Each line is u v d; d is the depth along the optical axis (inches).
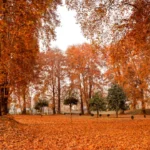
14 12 563.5
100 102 1476.4
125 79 1542.8
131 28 589.0
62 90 2192.4
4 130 495.2
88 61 2070.6
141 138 458.0
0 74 724.7
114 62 652.7
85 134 520.1
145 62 893.8
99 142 406.6
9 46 683.4
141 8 567.5
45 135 490.9
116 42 628.4
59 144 386.0
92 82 2062.0
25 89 1127.0
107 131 589.3
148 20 564.1
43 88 1930.4
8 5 549.0
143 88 1593.3
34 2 574.6
